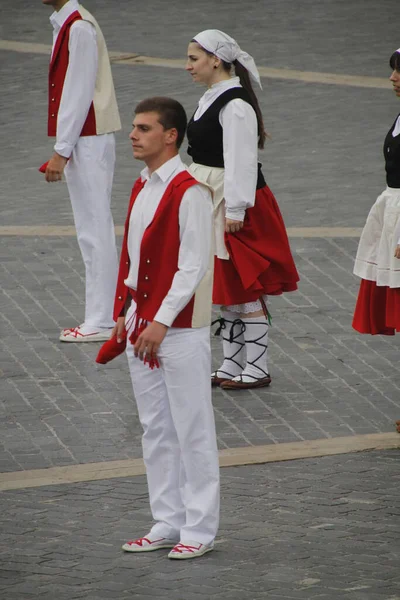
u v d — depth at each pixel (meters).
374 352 23.78
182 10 54.16
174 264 15.05
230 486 18.19
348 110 41.06
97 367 22.95
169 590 14.74
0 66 46.09
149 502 17.58
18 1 56.62
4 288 26.61
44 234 29.97
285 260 21.70
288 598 14.50
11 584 14.93
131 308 15.71
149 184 15.26
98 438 19.92
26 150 37.31
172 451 15.87
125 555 15.81
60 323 25.03
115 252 24.39
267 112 40.62
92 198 24.05
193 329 15.25
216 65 21.06
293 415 20.98
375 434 20.27
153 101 15.11
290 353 23.70
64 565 15.49
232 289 21.56
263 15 53.31
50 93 23.92
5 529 16.62
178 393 15.33
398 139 19.97
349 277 27.53
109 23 51.84
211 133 21.17
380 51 48.22
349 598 14.52
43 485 18.12
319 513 17.23
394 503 17.62
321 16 53.31
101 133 23.97
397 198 20.06
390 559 15.72
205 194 15.11
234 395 21.84
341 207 32.16
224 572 15.26
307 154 36.66
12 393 21.66
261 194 21.55
